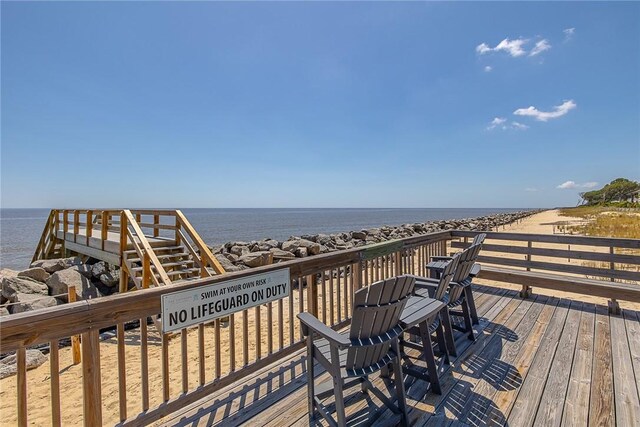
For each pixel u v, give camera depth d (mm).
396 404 2209
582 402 2215
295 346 2877
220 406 2244
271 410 2195
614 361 2752
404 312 2256
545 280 4348
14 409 3146
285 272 2670
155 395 3178
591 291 4012
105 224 7555
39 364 4086
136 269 6301
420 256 4855
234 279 2293
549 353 2912
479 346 3074
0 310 5906
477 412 2143
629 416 2068
